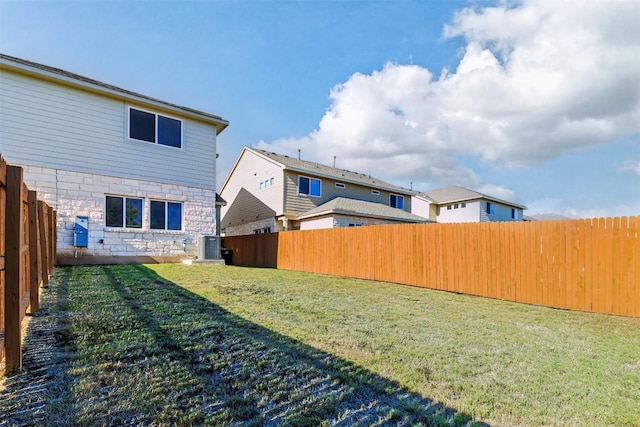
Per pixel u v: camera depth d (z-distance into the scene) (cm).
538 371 316
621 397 269
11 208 265
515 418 234
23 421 202
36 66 880
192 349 328
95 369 274
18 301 265
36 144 885
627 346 403
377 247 999
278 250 1357
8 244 263
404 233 934
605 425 230
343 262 1092
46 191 893
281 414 225
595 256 618
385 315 517
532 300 689
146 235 1056
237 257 1617
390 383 278
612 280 597
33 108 884
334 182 2005
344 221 1681
